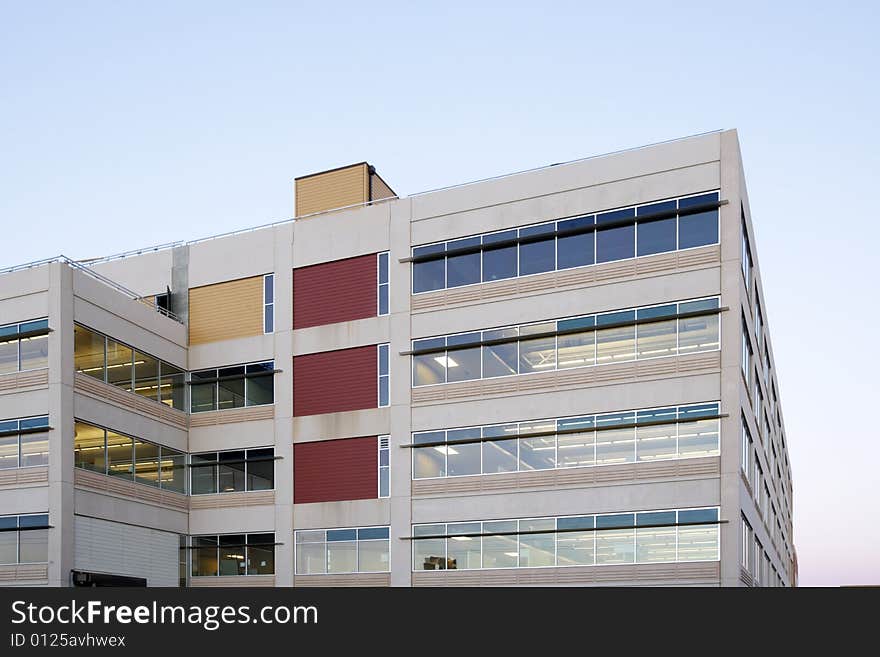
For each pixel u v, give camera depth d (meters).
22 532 40.12
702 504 38.25
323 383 46.09
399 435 44.03
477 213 44.16
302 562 44.88
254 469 46.72
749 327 44.28
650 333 40.34
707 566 37.72
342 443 45.19
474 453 42.56
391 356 44.84
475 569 41.53
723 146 39.97
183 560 46.94
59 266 41.19
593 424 40.62
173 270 50.47
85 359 41.94
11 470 40.81
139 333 45.59
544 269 42.53
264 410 47.03
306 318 47.00
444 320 44.06
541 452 41.38
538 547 40.62
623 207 41.34
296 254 47.81
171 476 46.81
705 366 39.09
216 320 48.97
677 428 39.28
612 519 39.66
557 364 41.69
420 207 45.44
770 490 62.56
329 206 49.28
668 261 40.25
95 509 41.31
